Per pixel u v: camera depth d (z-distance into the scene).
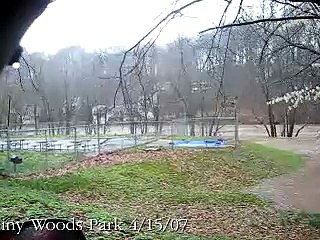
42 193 12.38
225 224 10.88
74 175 16.48
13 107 23.70
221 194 15.17
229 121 35.66
